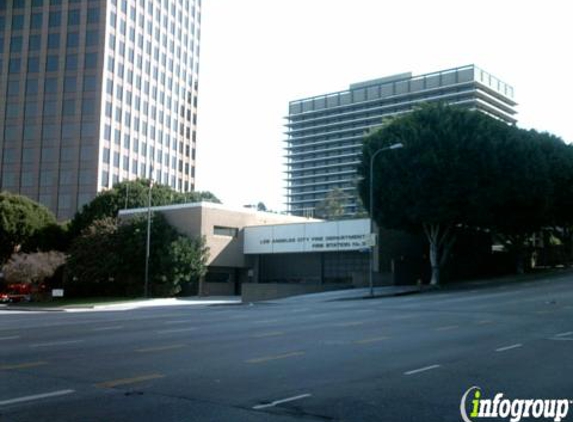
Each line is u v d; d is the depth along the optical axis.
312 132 197.00
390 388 9.21
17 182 98.56
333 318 22.14
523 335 16.08
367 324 19.45
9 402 8.29
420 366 11.15
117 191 68.75
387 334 16.42
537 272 57.78
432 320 20.69
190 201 78.25
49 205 97.12
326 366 11.16
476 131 43.62
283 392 8.93
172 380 9.84
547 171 50.19
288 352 12.98
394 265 47.53
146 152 111.69
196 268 51.84
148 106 113.06
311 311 26.72
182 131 125.50
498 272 59.91
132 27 108.88
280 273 57.00
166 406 8.06
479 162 43.16
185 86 127.69
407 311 25.08
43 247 64.44
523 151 46.59
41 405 8.12
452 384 9.51
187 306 37.78
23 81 100.69
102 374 10.40
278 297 42.06
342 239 51.66
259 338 15.65
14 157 99.31
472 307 26.42
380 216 45.72
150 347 13.92
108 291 54.00
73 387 9.28
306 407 8.02
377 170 45.19
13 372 10.62
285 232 55.12
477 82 163.75
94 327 19.64
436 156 42.38
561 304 27.20
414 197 43.16
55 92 99.81
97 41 100.12
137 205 68.69
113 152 101.69
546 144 57.84
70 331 18.19
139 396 8.66
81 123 98.38
